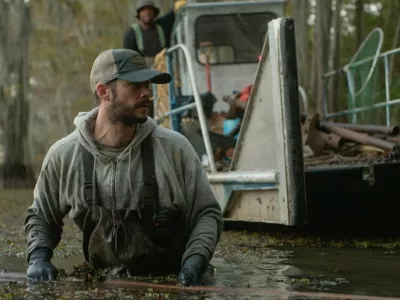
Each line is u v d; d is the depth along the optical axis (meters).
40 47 36.12
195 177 4.26
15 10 26.31
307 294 3.71
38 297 3.70
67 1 32.31
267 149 5.71
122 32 29.88
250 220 6.12
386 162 6.06
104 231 4.18
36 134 46.06
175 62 9.31
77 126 4.19
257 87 5.76
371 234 6.73
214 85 9.04
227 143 7.92
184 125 8.29
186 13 9.00
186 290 3.83
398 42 12.57
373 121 8.55
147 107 4.06
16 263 5.11
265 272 4.50
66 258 5.36
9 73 25.84
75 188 4.19
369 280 4.18
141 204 4.16
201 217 4.29
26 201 14.44
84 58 35.19
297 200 5.32
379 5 14.55
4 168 25.08
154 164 4.16
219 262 4.98
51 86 42.78
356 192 6.42
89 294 3.75
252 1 9.08
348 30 14.91
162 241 4.21
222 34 9.07
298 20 13.70
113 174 4.14
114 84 4.01
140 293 3.78
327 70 12.47
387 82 7.95
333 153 7.34
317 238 6.52
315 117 7.33
